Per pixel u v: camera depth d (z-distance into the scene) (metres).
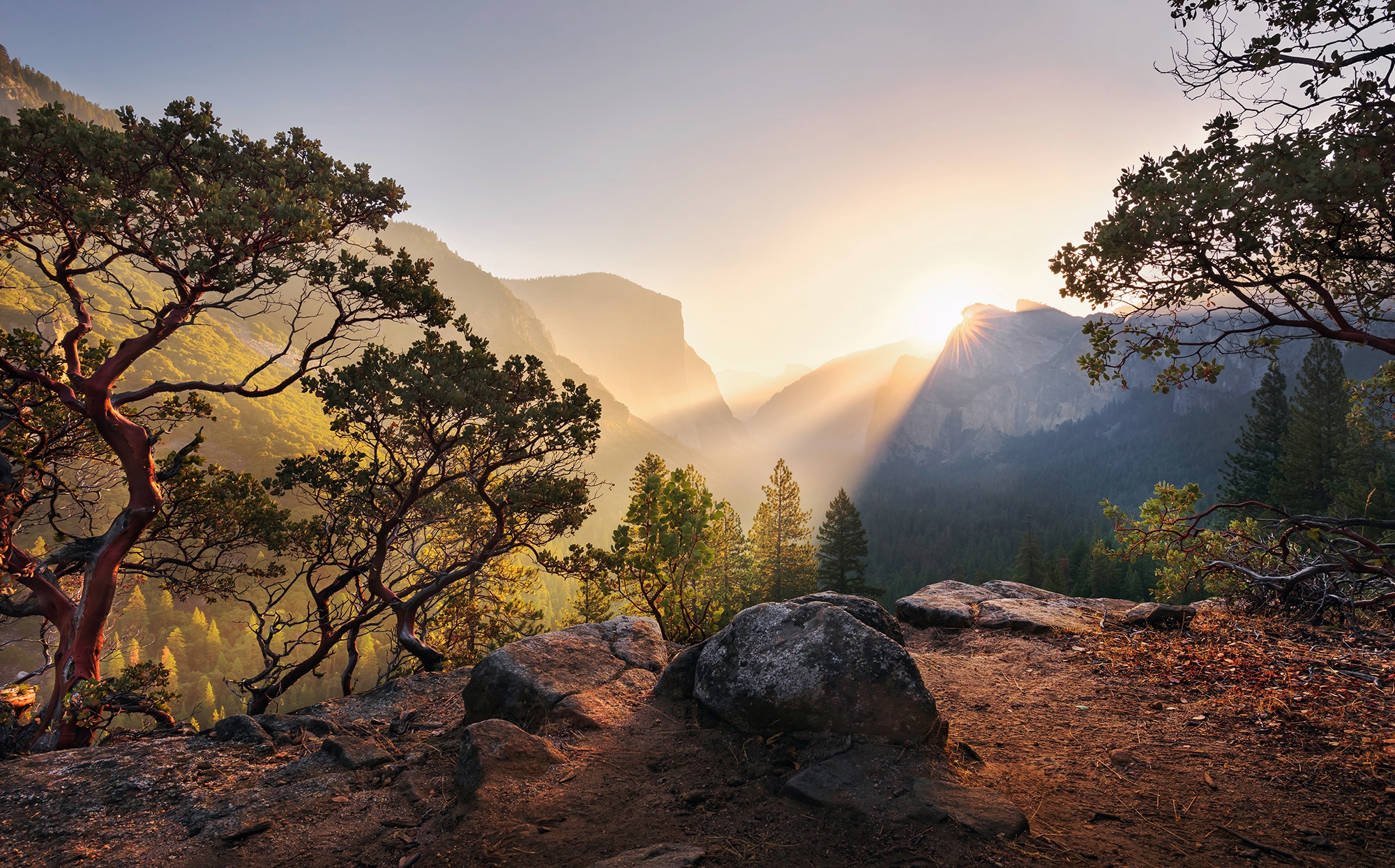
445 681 6.35
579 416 11.90
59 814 3.70
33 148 8.21
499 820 3.36
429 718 5.41
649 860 2.80
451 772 4.09
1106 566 52.25
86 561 10.18
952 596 9.59
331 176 10.86
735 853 2.93
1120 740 4.32
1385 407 10.80
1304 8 4.12
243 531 12.39
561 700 4.89
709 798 3.55
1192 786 3.61
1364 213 3.92
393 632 12.69
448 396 10.36
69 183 8.72
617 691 5.26
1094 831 3.08
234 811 3.70
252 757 4.56
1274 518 9.07
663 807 3.47
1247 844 2.98
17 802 3.84
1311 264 4.64
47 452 11.57
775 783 3.64
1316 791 3.50
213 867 3.15
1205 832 3.09
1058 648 6.89
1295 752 4.00
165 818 3.66
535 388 11.92
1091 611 8.41
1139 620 7.55
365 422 11.05
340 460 11.48
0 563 9.77
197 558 12.29
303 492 12.13
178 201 9.19
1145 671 5.87
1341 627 7.28
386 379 10.53
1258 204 3.91
